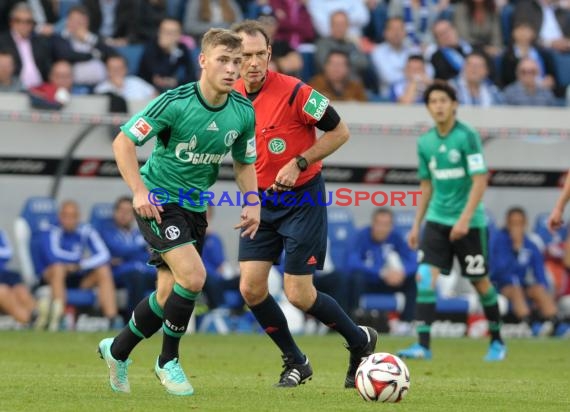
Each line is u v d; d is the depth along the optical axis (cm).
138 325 2559
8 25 6331
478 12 7044
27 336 4869
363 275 5559
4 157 5366
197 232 2584
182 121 2461
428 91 4097
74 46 6134
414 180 5762
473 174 4041
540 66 6919
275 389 2788
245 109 2542
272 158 2830
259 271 2814
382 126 5572
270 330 2848
